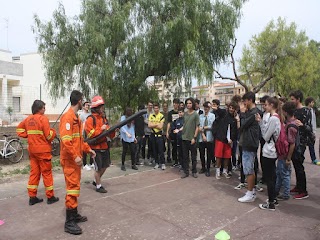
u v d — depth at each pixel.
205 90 13.11
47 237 3.99
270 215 4.78
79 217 4.47
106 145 5.95
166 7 10.23
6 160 9.31
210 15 10.64
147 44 10.25
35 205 5.21
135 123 8.68
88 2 10.17
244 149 5.34
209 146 7.50
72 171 4.18
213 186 6.51
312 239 3.94
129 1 10.52
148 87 11.55
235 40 11.94
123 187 6.38
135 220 4.57
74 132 4.26
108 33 10.01
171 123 8.66
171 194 5.90
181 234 4.09
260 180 6.73
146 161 9.35
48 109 20.50
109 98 10.95
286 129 5.25
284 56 24.48
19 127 5.23
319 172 7.82
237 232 4.15
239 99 7.05
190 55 10.26
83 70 10.38
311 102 7.25
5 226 4.34
